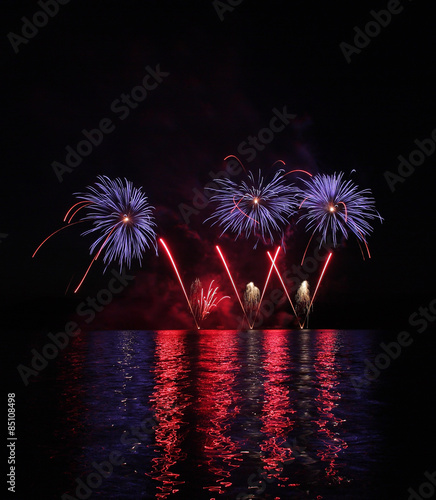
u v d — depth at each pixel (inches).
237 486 354.6
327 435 487.8
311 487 352.5
